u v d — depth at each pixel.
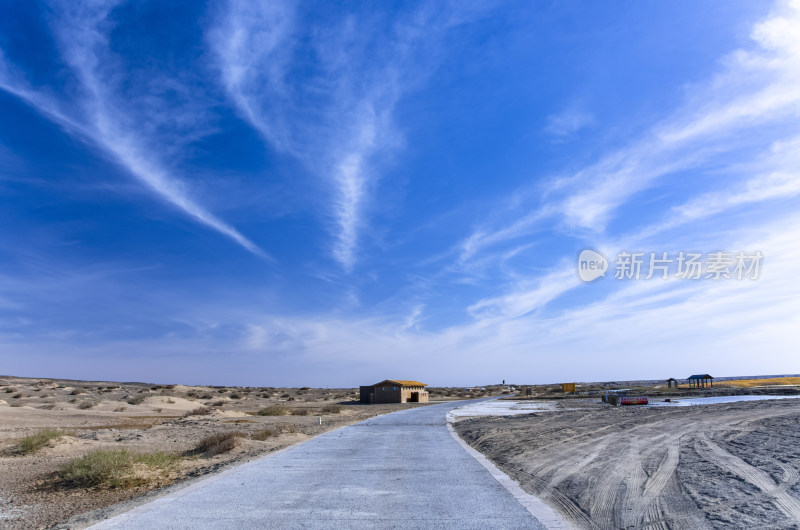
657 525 7.78
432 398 97.62
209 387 133.50
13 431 24.97
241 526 7.62
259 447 18.41
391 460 14.84
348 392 131.25
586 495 9.98
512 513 8.37
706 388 91.06
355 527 7.55
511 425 28.73
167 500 9.47
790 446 16.53
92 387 97.31
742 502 9.04
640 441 19.31
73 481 11.52
